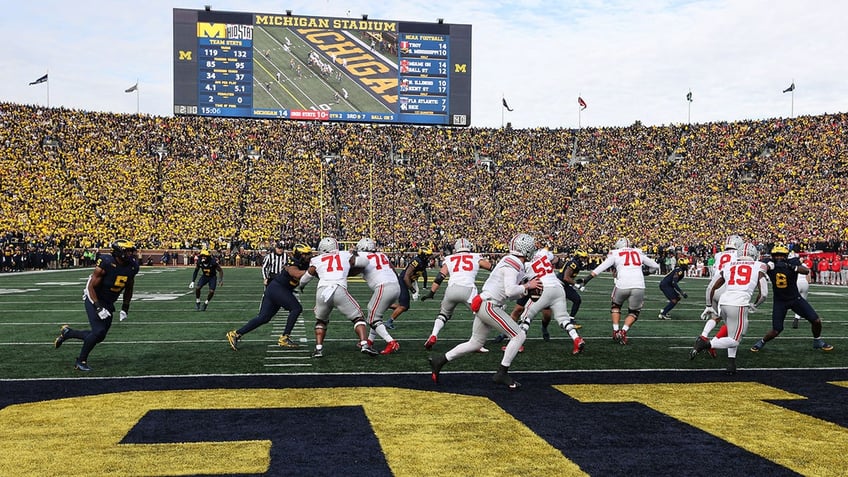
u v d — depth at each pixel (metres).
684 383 6.59
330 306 8.26
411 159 47.94
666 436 4.62
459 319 12.88
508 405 5.56
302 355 8.46
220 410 5.38
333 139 47.97
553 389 6.25
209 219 42.31
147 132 45.66
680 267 13.23
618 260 9.66
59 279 25.12
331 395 5.95
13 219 38.06
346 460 4.08
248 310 14.48
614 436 4.62
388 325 11.30
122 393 6.04
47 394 6.02
